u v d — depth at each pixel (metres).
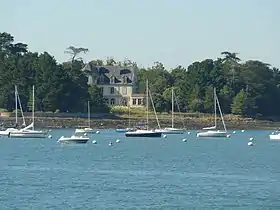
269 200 61.03
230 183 72.00
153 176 77.94
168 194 63.84
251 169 87.56
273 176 79.00
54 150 120.06
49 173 80.12
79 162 95.81
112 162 96.38
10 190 65.06
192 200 60.72
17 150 119.56
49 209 55.50
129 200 60.25
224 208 57.25
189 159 103.62
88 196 62.03
